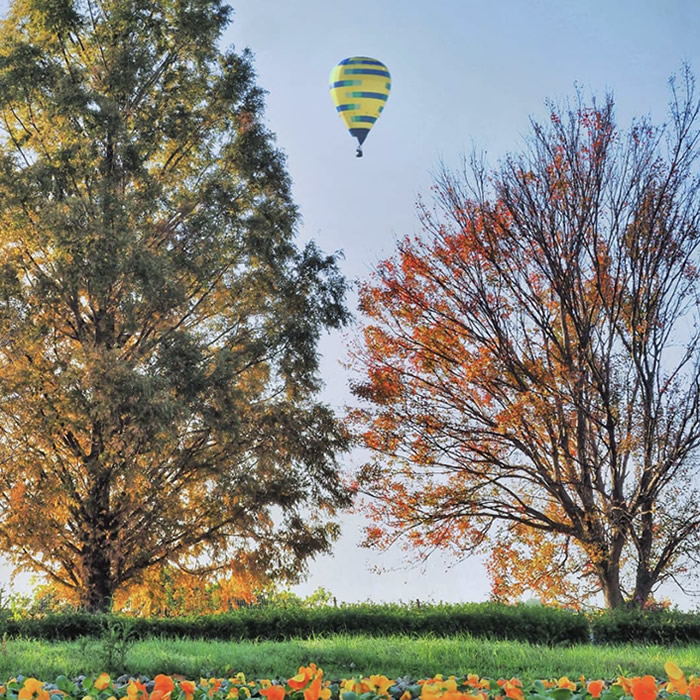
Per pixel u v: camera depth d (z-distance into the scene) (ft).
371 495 64.34
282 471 72.43
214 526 70.23
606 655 35.40
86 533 67.56
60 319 69.00
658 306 61.62
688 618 46.34
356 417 65.72
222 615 45.98
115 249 65.77
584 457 60.95
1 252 70.18
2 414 66.23
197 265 71.20
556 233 64.03
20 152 73.15
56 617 44.60
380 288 66.28
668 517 58.90
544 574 62.44
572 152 65.00
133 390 62.90
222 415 67.46
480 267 64.75
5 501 66.23
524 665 32.86
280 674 31.01
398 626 43.68
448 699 10.41
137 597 72.95
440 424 63.16
